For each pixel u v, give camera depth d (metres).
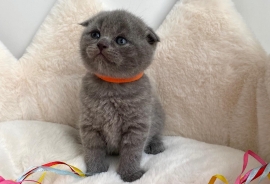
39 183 0.24
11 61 0.34
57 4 0.34
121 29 0.25
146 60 0.26
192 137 0.33
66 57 0.34
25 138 0.30
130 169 0.26
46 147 0.29
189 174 0.25
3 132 0.30
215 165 0.25
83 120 0.27
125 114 0.26
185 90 0.32
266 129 0.27
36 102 0.35
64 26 0.34
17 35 0.36
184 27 0.33
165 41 0.33
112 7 0.35
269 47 0.34
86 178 0.25
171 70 0.33
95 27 0.26
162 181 0.24
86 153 0.27
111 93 0.26
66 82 0.34
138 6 0.35
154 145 0.31
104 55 0.24
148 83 0.28
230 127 0.31
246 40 0.30
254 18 0.34
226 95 0.31
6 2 0.36
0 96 0.34
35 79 0.34
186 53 0.32
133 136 0.26
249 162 0.26
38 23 0.36
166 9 0.35
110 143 0.27
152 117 0.29
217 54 0.31
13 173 0.26
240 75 0.30
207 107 0.32
